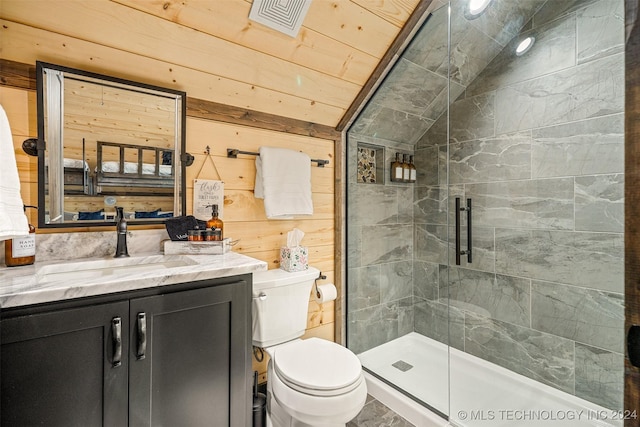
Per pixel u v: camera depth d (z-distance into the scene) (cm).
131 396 96
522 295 181
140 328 97
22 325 81
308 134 194
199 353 109
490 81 194
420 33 168
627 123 48
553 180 168
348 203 216
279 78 164
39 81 116
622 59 144
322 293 190
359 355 221
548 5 165
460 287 213
